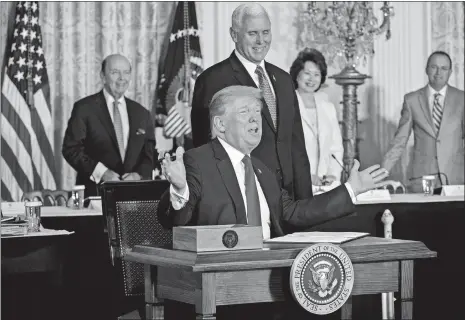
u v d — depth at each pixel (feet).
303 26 30.30
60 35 27.53
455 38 31.63
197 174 12.12
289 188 16.62
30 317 16.90
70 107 27.68
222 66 16.81
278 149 16.51
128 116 24.91
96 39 27.96
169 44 27.76
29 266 16.89
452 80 31.58
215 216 12.08
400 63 31.24
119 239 12.62
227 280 10.26
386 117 31.14
